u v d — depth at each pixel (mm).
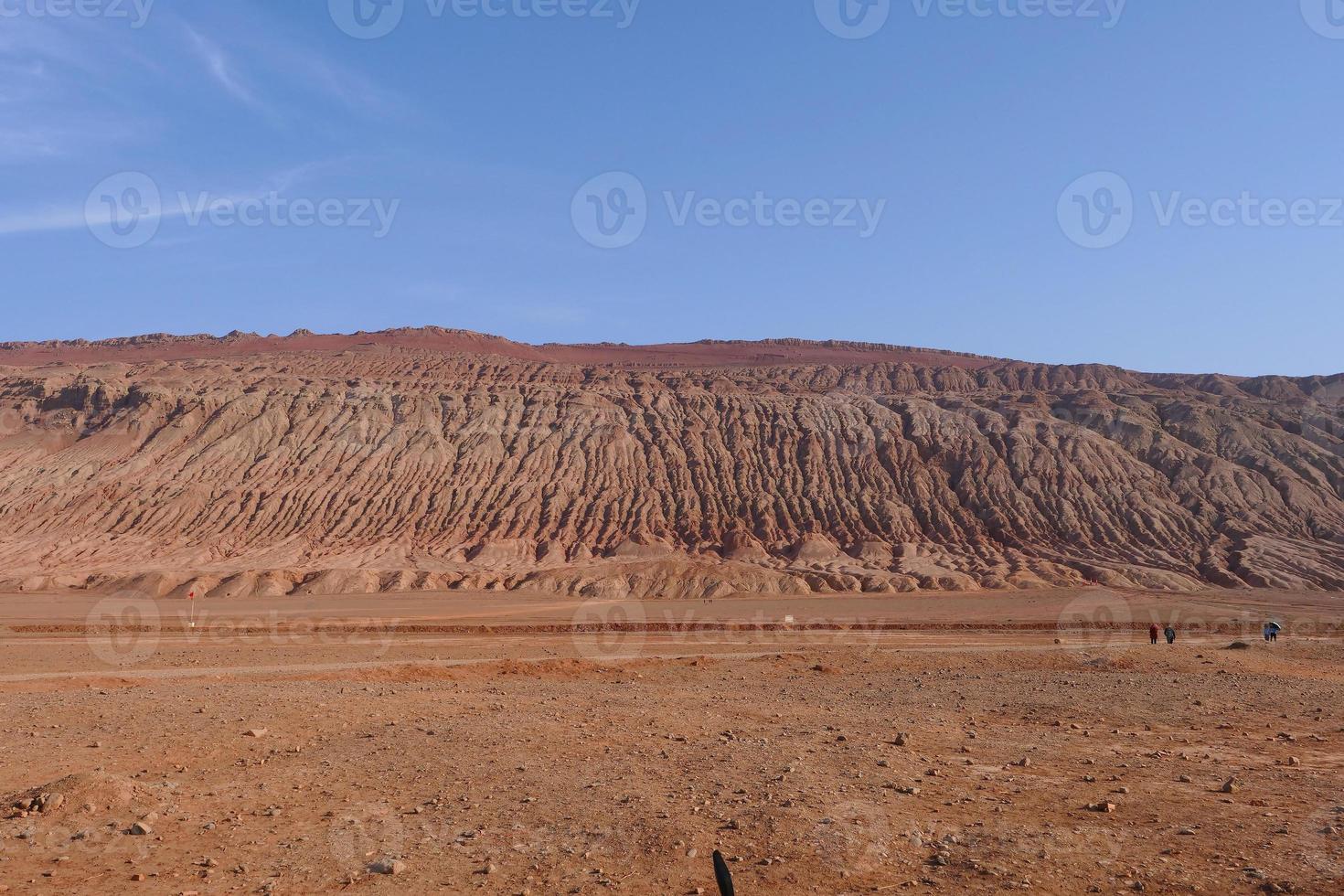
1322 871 8977
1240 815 10938
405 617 72000
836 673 30922
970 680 26578
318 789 12633
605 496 132000
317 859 9875
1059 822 10750
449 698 21406
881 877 9156
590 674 31328
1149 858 9508
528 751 14789
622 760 14094
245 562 109562
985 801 11688
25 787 12617
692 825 10695
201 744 15289
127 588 93688
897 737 15789
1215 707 19781
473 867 9656
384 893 8969
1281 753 14742
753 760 13875
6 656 37250
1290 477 125500
